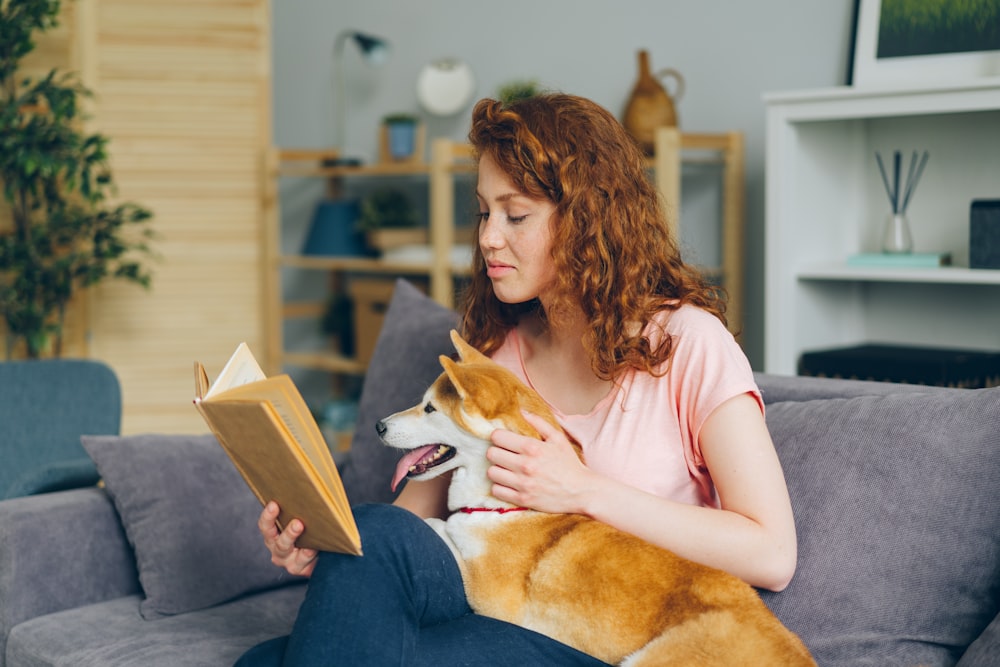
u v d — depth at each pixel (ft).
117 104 11.87
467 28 12.92
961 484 4.35
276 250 12.82
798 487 4.64
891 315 9.29
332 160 13.12
